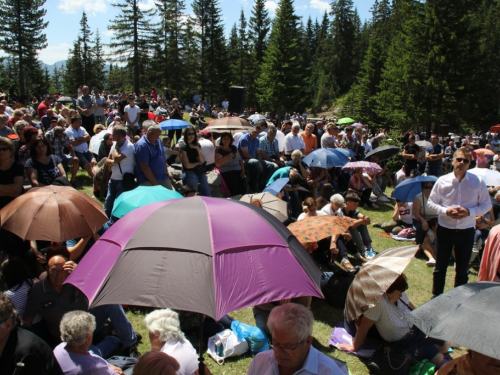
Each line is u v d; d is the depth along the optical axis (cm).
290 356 232
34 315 387
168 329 332
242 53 7456
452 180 484
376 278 385
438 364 387
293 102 5816
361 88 5775
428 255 687
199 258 229
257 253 242
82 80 8431
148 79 6544
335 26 8444
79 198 447
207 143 933
